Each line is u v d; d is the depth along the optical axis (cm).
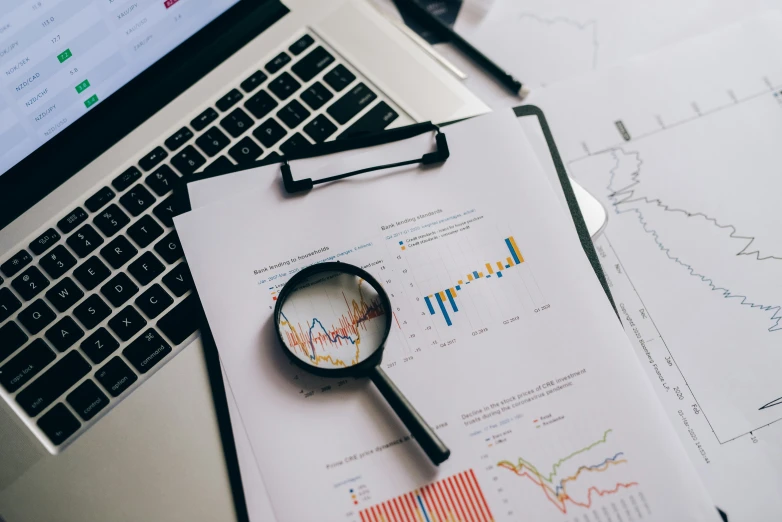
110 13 46
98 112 49
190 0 49
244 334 44
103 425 43
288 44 53
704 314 49
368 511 40
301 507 40
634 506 40
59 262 46
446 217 47
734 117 56
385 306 44
